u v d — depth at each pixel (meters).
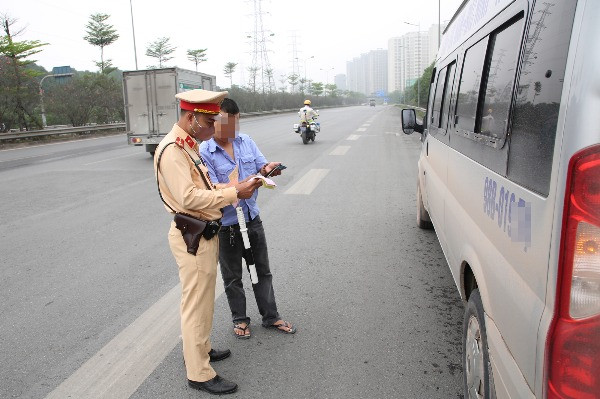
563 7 1.56
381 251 5.43
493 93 2.33
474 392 2.47
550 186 1.48
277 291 4.39
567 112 1.41
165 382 3.02
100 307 4.15
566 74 1.45
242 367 3.17
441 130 4.21
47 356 3.37
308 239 5.94
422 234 6.05
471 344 2.53
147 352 3.39
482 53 2.74
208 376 2.91
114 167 13.03
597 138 1.31
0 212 7.79
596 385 1.37
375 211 7.31
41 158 15.79
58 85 28.27
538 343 1.50
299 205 7.82
